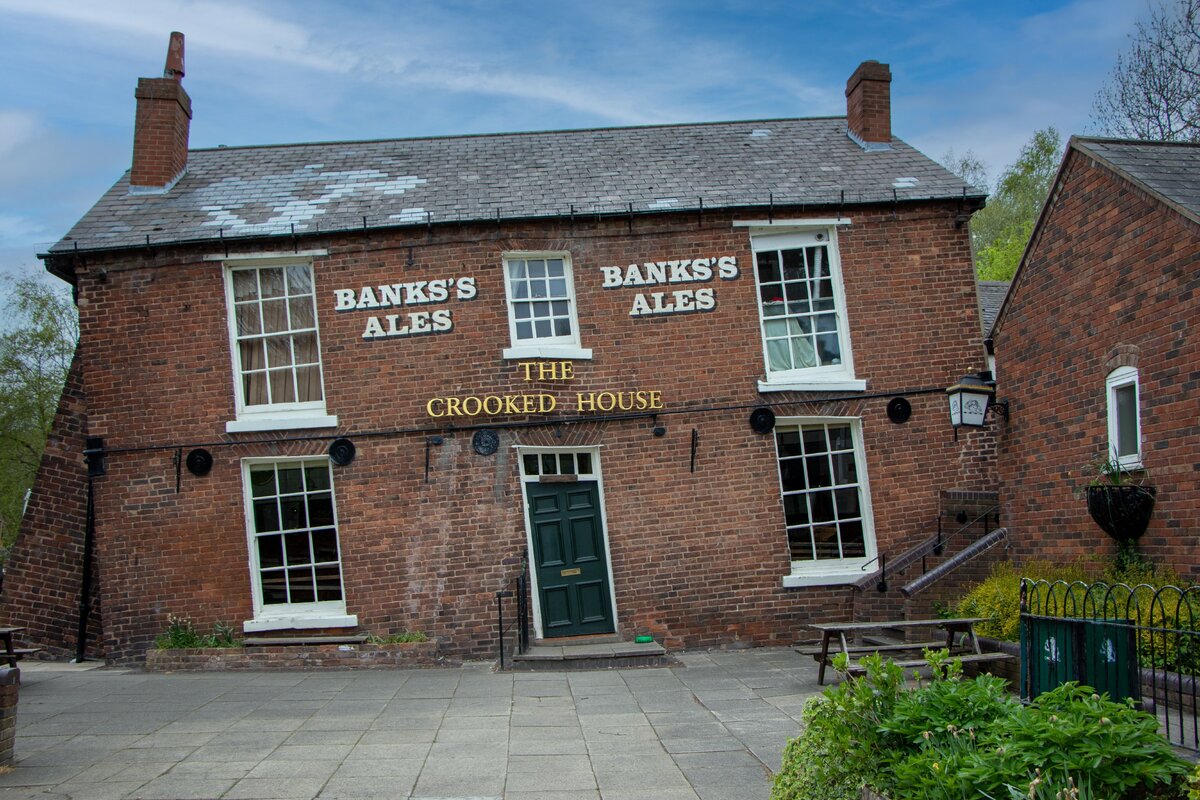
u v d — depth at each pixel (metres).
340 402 13.08
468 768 7.30
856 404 13.51
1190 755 6.13
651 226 13.53
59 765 7.41
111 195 14.26
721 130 16.34
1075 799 4.09
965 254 13.92
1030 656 7.31
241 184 14.55
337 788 6.79
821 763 5.48
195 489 12.91
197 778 7.04
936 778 4.44
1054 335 10.71
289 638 12.57
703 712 9.14
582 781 6.93
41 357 26.12
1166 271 8.88
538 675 11.39
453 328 13.18
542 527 13.18
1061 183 10.50
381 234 13.23
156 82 14.55
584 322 13.35
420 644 12.38
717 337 13.47
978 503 12.94
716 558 13.13
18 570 13.30
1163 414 8.95
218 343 13.10
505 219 13.18
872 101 15.48
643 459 13.20
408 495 12.96
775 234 13.88
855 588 12.47
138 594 12.77
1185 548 8.66
